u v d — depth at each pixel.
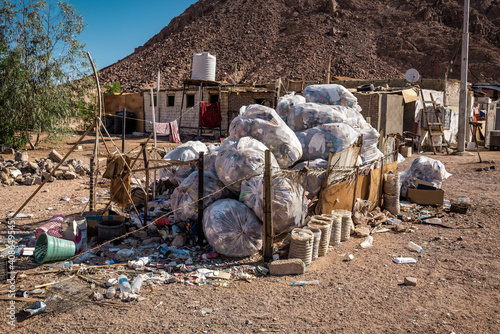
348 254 5.84
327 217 6.02
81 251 5.72
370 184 7.81
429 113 19.94
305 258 5.26
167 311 4.02
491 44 90.75
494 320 3.87
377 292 4.50
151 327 3.69
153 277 4.81
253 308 4.10
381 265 5.36
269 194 5.26
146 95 29.95
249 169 5.73
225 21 116.31
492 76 82.12
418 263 5.44
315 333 3.62
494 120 20.72
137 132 29.81
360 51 91.00
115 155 6.80
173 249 5.77
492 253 5.82
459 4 103.25
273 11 116.25
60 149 19.09
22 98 17.88
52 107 19.30
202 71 24.50
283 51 93.81
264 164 5.57
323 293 4.46
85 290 4.45
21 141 19.27
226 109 25.78
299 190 5.80
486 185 11.11
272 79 80.31
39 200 8.87
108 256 5.54
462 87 17.73
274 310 4.06
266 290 4.55
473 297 4.37
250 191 5.66
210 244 5.55
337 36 97.25
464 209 8.22
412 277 4.87
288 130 6.49
